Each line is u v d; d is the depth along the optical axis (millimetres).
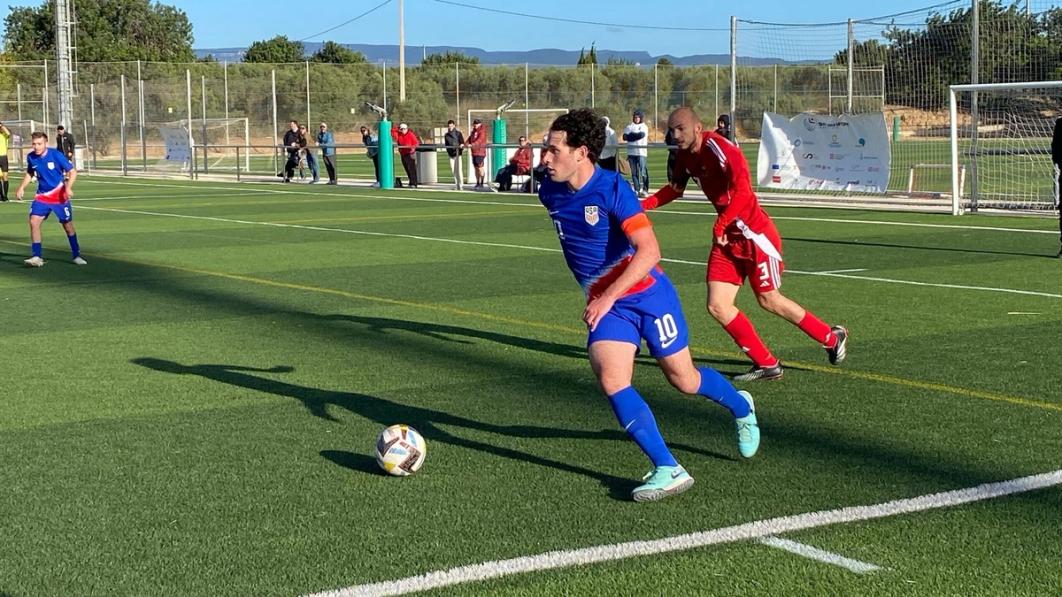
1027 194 22375
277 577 4152
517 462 5598
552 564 4234
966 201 21656
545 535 4559
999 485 5145
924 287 11383
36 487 5262
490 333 9156
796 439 5977
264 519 4789
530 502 4980
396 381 7445
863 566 4191
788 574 4125
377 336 9062
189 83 39344
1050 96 21578
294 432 6199
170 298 11219
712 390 5367
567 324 9555
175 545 4496
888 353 8180
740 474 5363
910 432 6090
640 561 4262
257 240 16984
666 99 51219
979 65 21281
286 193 28828
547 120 50875
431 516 4805
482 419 6449
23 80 50062
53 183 13938
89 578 4176
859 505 4883
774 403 6781
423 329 9359
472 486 5219
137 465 5598
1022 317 9594
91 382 7473
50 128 45625
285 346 8680
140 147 49594
